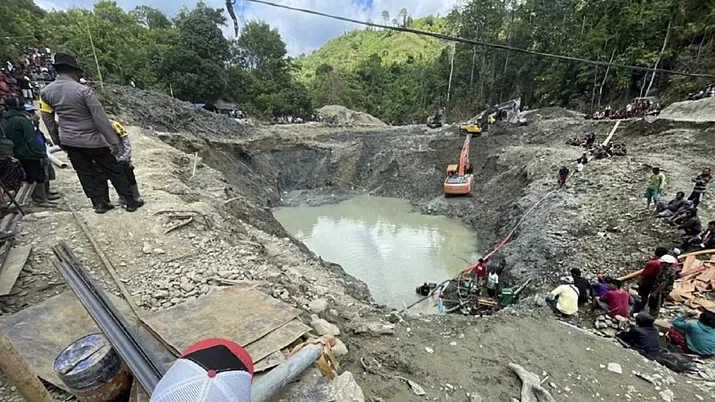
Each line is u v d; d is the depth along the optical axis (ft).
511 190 65.16
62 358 6.95
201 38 122.83
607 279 25.29
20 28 86.22
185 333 9.48
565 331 18.84
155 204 19.69
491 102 154.61
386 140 109.40
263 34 163.84
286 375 7.62
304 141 108.58
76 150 15.25
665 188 38.40
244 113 132.05
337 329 12.55
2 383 8.11
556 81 127.75
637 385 14.25
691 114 62.44
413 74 226.58
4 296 10.83
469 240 57.31
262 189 81.71
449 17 169.27
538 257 34.30
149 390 6.60
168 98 83.41
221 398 3.49
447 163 90.38
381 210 77.56
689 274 23.89
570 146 72.28
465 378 13.15
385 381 11.62
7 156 15.25
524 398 12.11
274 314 10.59
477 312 32.58
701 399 13.76
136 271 13.60
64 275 10.07
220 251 16.46
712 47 80.79
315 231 64.44
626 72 100.68
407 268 47.60
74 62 14.24
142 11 175.11
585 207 40.09
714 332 17.76
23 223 15.43
